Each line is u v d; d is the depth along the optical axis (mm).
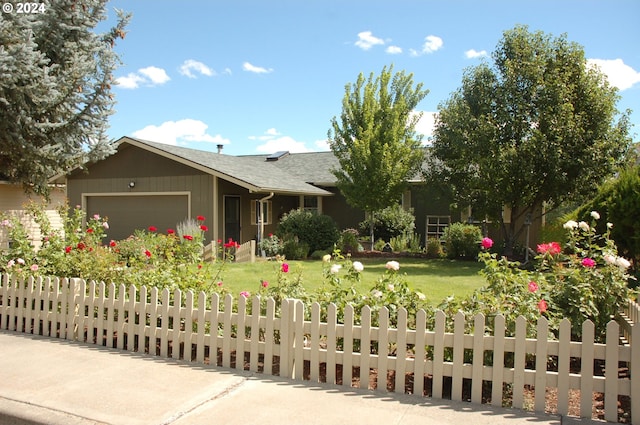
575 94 13977
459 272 12195
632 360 3375
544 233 15281
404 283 4566
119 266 5801
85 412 3520
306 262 14539
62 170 9328
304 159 24766
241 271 11625
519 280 4453
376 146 16766
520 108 14070
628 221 10078
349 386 4074
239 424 3340
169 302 5379
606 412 3436
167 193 16125
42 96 7039
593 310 4457
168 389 3984
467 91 15328
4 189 11367
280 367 4320
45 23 7375
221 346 4621
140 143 15977
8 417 3508
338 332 4152
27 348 5121
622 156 13805
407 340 3934
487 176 14430
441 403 3729
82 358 4797
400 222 18547
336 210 21109
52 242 6426
